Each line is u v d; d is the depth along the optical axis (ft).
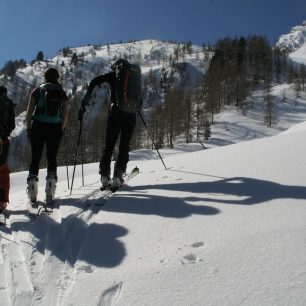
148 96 483.51
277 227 10.81
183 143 252.42
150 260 10.07
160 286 8.64
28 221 15.15
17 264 10.82
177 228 12.05
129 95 19.35
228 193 15.10
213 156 23.40
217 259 9.52
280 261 8.96
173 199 15.26
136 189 18.13
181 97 333.83
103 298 8.48
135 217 13.58
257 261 9.12
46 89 18.11
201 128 282.36
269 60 480.64
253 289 8.05
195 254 9.99
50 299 8.73
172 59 597.52
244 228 11.19
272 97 364.17
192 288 8.41
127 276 9.30
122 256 10.61
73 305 8.30
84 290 8.87
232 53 482.69
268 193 14.30
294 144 21.52
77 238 12.56
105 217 13.98
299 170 16.56
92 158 168.55
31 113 18.12
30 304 8.56
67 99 18.70
